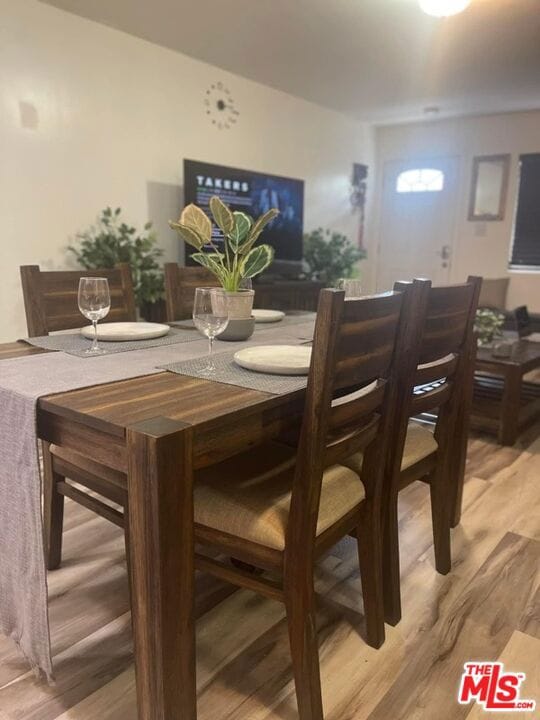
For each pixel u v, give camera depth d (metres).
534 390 3.60
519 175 5.47
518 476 2.61
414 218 6.19
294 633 1.18
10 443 1.18
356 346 1.13
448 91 4.69
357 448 1.25
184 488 0.99
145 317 3.79
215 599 1.67
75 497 1.63
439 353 1.59
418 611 1.63
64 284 1.94
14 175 3.24
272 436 1.21
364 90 4.73
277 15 3.26
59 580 1.74
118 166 3.77
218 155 4.44
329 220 5.77
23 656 1.42
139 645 1.07
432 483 1.76
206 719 1.25
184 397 1.15
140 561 1.01
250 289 1.84
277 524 1.18
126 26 3.52
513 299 5.68
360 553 1.45
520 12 3.10
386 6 3.08
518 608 1.65
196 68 4.13
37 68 3.24
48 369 1.35
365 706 1.29
